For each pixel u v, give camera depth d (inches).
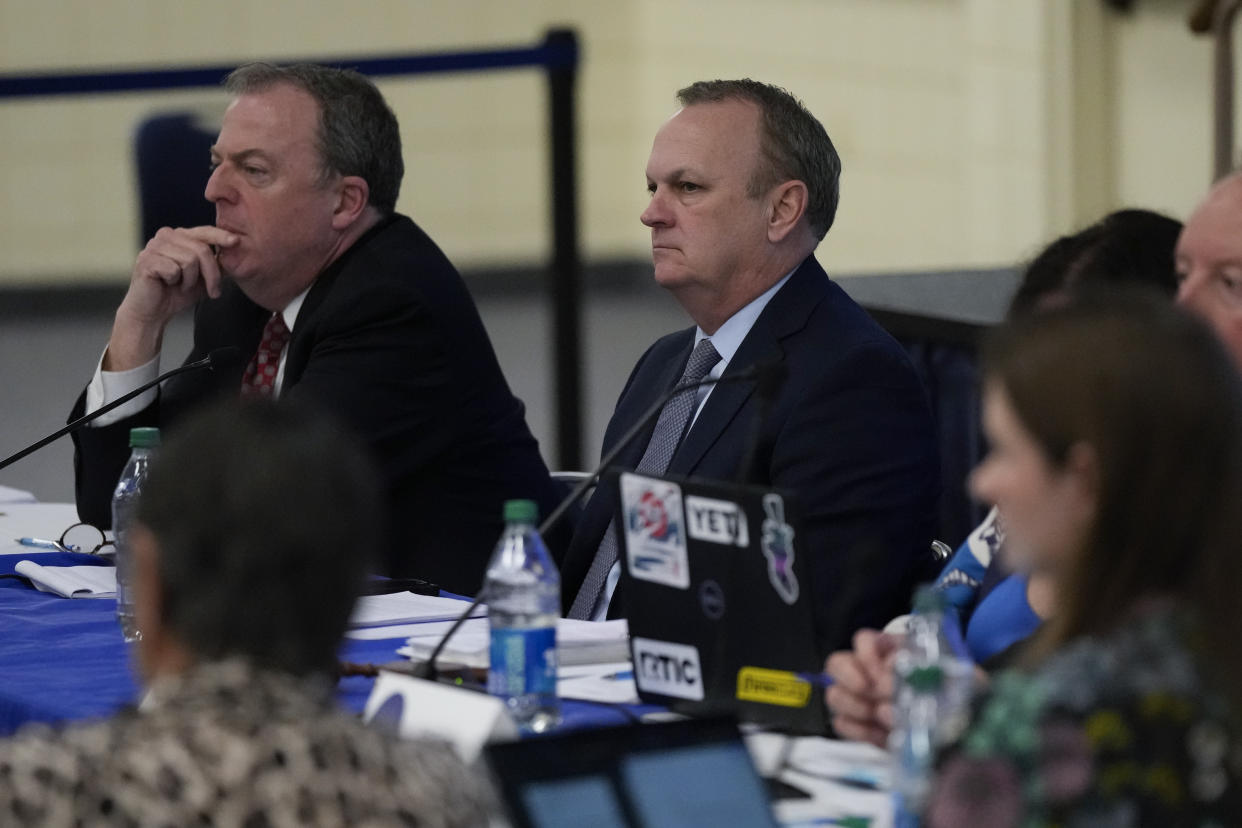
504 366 960.3
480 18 1257.4
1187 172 765.9
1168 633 126.3
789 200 299.4
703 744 158.7
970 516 424.2
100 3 1177.4
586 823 148.3
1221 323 235.0
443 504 358.9
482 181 1279.5
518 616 200.5
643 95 1274.6
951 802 122.1
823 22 1027.9
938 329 429.4
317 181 353.7
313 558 124.0
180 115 554.9
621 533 210.8
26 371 969.5
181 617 124.0
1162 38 774.5
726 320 304.2
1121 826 119.0
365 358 348.5
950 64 912.9
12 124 1175.6
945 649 195.2
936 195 932.0
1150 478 128.0
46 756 119.3
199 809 117.0
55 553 319.9
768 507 198.8
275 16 1215.6
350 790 119.5
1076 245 254.2
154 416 363.3
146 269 355.6
